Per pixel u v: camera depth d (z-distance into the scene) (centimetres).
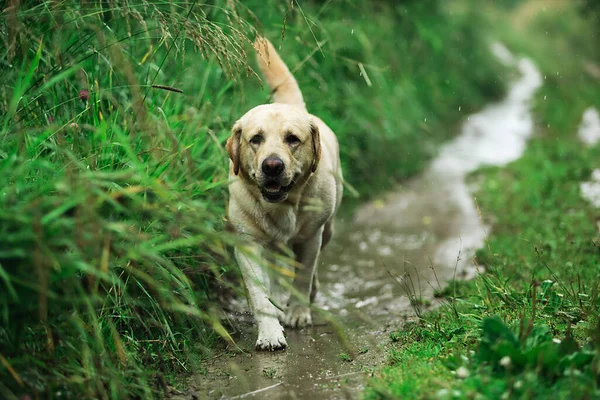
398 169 1015
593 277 482
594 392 285
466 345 382
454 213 806
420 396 308
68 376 319
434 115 1418
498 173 999
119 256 362
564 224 665
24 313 300
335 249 706
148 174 391
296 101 545
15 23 355
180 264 451
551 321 398
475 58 2042
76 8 427
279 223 463
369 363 396
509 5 4684
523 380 302
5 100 380
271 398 352
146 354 367
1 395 286
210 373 394
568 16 3447
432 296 534
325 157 489
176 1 494
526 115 1677
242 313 508
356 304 539
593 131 1352
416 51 1369
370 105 966
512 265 537
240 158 460
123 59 404
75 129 387
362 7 1096
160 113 484
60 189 299
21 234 280
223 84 647
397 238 731
